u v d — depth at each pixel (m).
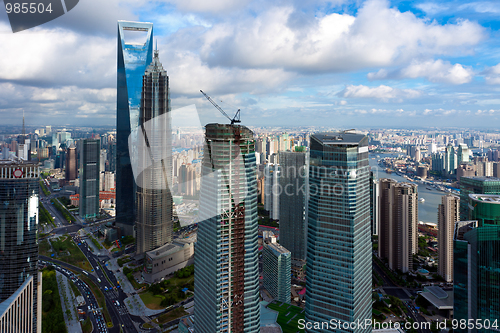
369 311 165.25
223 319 121.62
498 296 126.81
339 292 153.00
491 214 148.88
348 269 150.88
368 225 163.00
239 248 118.44
